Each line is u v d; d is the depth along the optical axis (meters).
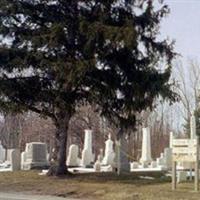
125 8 24.12
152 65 24.28
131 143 59.41
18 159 31.31
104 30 21.86
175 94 25.23
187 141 20.00
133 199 18.20
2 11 23.70
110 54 23.59
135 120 25.81
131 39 21.69
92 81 23.95
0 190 21.64
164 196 18.38
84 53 22.98
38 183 23.17
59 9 24.23
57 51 23.53
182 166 26.52
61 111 25.11
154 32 24.64
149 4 24.34
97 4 23.89
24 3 23.98
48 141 63.41
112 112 25.53
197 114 49.47
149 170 31.91
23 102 24.64
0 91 23.78
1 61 23.61
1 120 74.00
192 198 17.78
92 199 18.75
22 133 67.38
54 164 25.86
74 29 23.59
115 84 24.19
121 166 28.61
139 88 23.92
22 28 24.00
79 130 60.34
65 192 20.34
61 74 22.36
